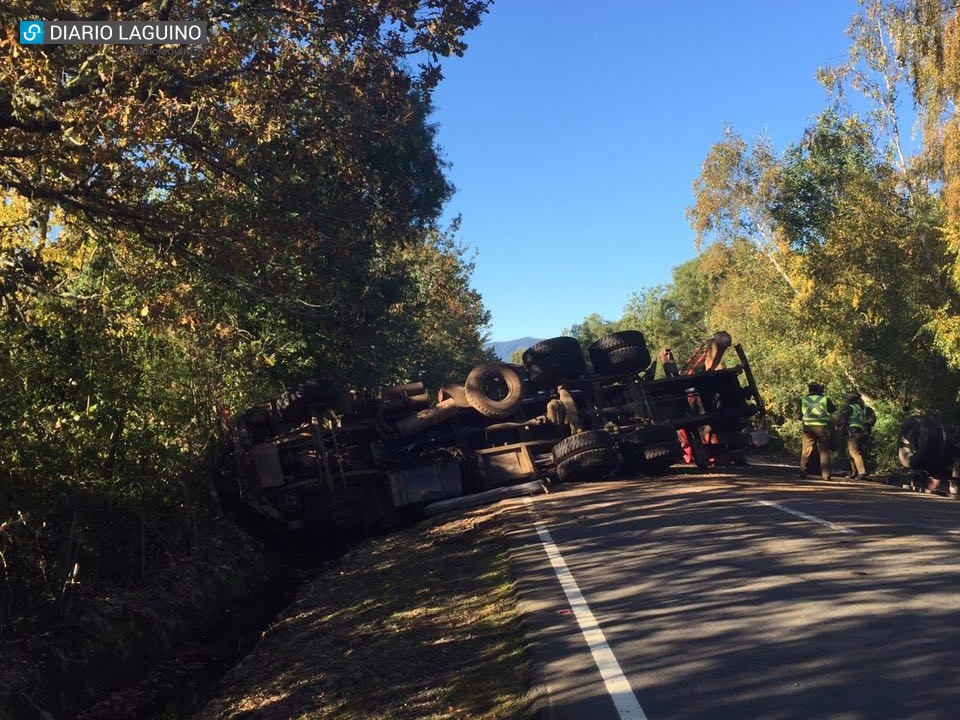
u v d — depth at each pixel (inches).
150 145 438.6
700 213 1398.9
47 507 360.8
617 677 212.2
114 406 413.4
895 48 865.5
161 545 490.3
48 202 429.7
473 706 214.8
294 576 548.7
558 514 518.9
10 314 372.2
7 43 378.9
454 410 673.6
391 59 534.3
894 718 166.6
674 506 503.5
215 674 354.3
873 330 991.6
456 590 361.7
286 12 478.0
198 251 484.7
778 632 230.7
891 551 316.5
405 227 868.6
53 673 331.3
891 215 954.7
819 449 685.3
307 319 769.6
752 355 1328.7
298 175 584.7
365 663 282.4
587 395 723.4
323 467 600.7
